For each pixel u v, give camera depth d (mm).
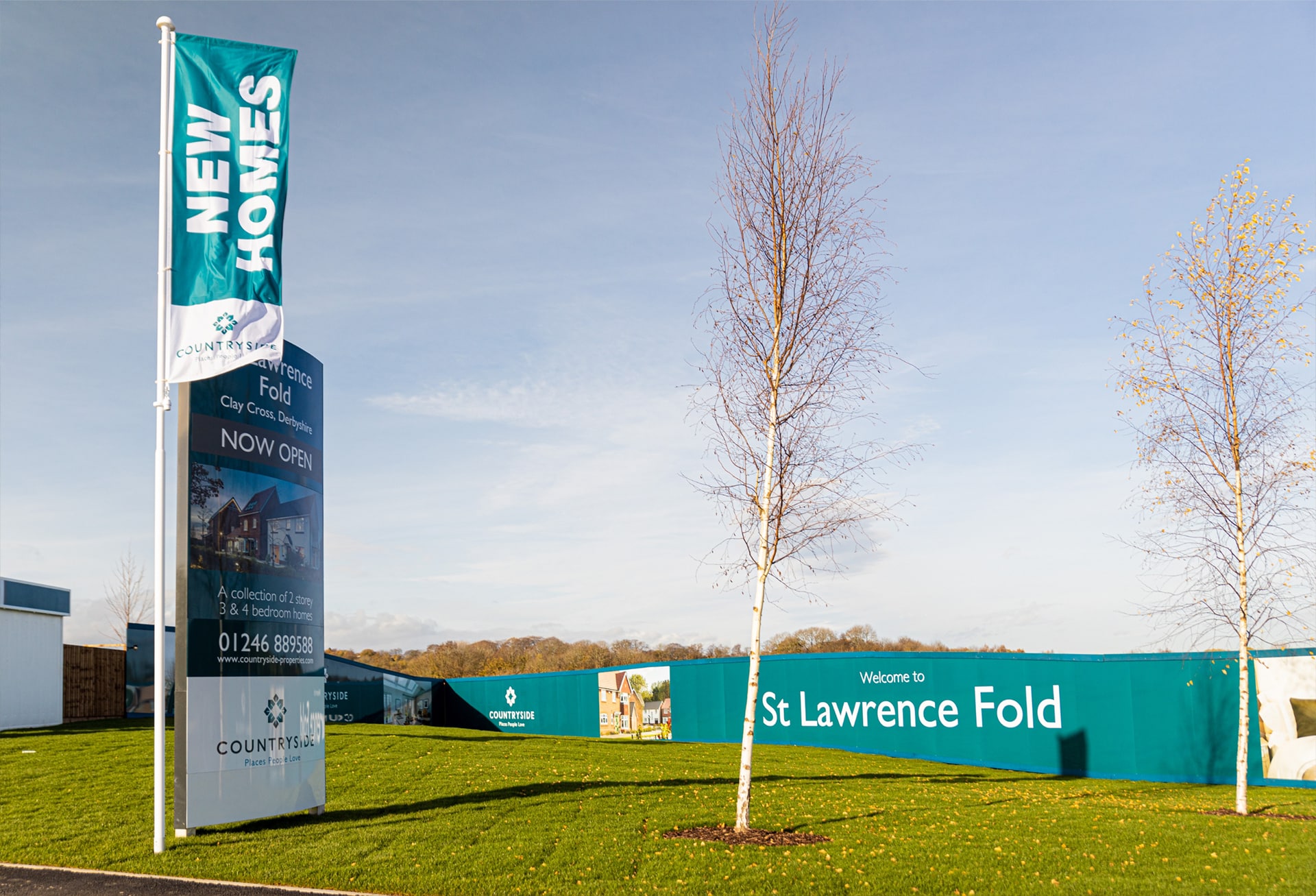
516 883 10609
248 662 13797
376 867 11273
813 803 17047
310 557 15422
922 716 30500
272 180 13477
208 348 13062
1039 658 28328
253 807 13555
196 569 13258
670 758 25344
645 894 10234
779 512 14344
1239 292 17500
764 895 10289
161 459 12945
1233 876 11344
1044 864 11945
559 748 26656
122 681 34781
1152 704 26125
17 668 28125
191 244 13266
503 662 70750
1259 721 24359
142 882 10656
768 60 14711
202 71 13500
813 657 33625
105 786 16625
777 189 14602
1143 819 15875
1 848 12109
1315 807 18156
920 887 10703
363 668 42375
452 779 18578
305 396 15719
